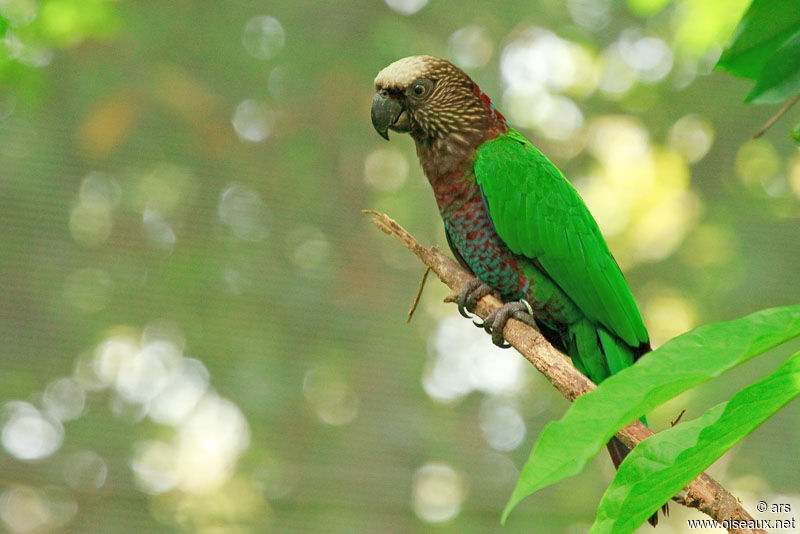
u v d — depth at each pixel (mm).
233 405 13195
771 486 13281
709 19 8727
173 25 14617
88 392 12992
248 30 15078
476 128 7539
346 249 14422
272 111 14883
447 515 13180
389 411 13586
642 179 16062
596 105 15945
